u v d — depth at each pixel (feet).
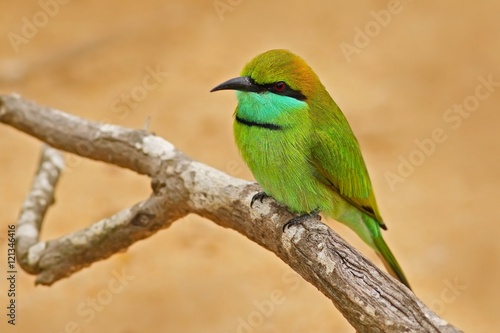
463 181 59.93
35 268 34.63
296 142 31.24
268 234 29.14
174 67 73.36
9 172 60.85
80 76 71.92
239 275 51.78
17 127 37.99
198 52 75.25
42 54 73.87
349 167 33.65
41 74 71.82
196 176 30.91
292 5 82.64
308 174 31.99
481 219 56.03
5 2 80.59
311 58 74.28
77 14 79.97
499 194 58.44
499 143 63.77
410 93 69.82
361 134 64.75
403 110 67.67
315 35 77.56
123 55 74.84
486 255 52.54
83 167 61.87
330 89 70.28
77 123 35.45
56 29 77.46
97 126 34.78
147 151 32.68
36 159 62.69
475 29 78.33
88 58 74.18
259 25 79.41
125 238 33.09
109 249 33.71
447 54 74.84
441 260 52.26
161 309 48.42
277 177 31.42
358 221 36.40
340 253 26.13
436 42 76.64
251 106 31.01
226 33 77.97
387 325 23.85
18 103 37.40
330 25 79.10
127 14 80.38
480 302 48.34
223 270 52.29
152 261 52.95
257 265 52.80
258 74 30.91
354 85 70.90
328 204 33.50
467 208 57.26
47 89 70.08
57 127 35.96
